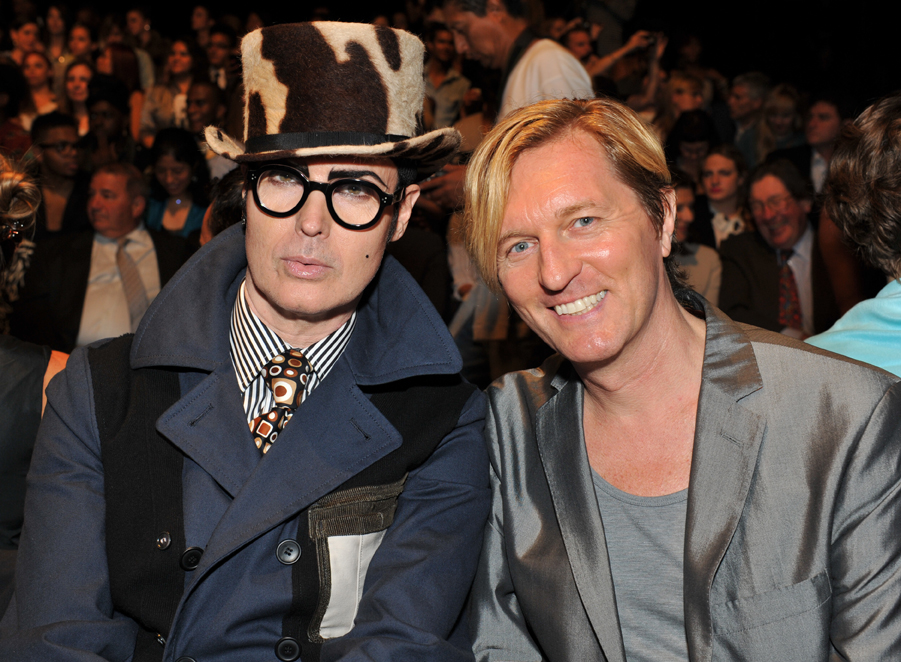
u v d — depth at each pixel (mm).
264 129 1441
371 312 1670
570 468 1497
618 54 5863
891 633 1287
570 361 1551
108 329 3896
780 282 4016
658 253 1430
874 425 1344
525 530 1563
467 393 1639
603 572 1412
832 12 7859
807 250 3996
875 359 1619
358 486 1510
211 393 1508
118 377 1534
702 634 1324
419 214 3623
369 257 1462
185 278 1595
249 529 1400
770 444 1375
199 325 1558
